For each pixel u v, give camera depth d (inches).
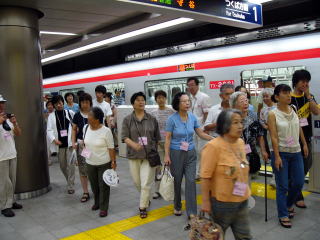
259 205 183.5
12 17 210.4
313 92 241.3
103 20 282.2
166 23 287.6
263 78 269.0
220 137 100.7
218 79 297.6
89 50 406.0
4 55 210.2
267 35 272.2
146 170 174.4
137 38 354.0
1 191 184.1
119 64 407.2
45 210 194.2
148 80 364.5
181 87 331.0
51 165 328.2
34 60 220.1
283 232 148.9
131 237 151.5
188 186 160.9
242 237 103.1
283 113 150.3
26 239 155.2
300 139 165.3
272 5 303.9
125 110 337.1
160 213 179.6
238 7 218.8
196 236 98.3
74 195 221.8
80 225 168.9
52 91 543.2
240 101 144.7
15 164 189.8
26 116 216.2
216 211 100.6
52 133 223.1
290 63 251.6
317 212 170.6
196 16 199.3
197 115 216.4
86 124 193.5
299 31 252.2
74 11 243.8
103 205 179.0
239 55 282.2
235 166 97.7
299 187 155.5
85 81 463.5
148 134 173.0
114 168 179.2
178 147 161.8
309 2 323.0
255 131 157.9
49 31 307.7
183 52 329.4
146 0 171.6
